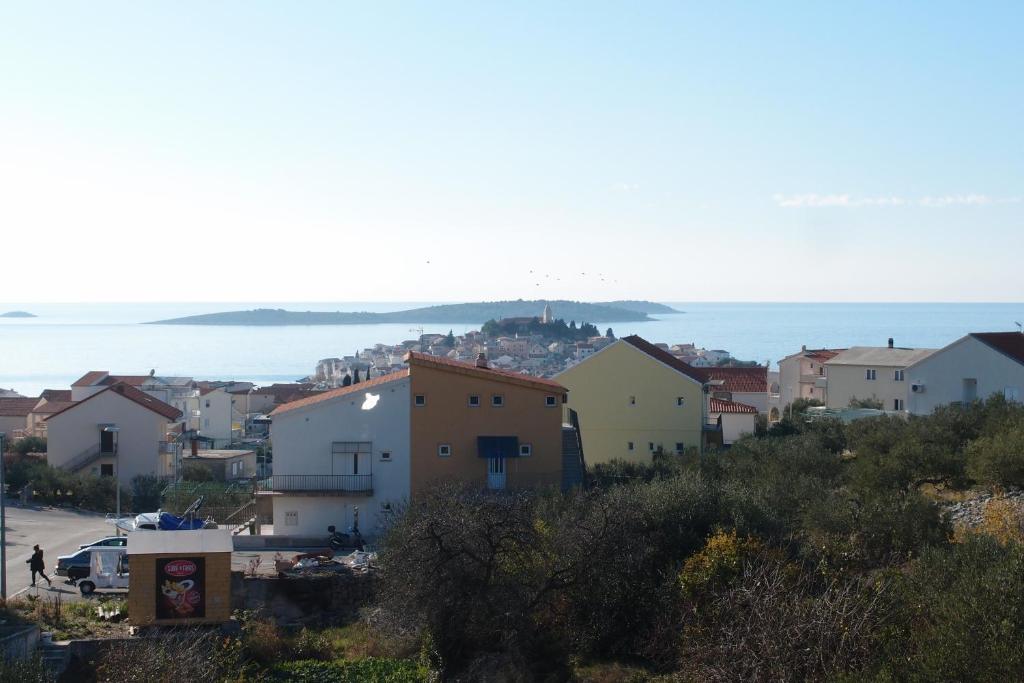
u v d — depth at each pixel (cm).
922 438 4941
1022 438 3997
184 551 2959
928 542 2920
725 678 2197
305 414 4816
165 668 2455
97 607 3111
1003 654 1786
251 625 3019
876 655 2041
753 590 2375
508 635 2812
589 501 3328
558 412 4894
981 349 6956
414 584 2845
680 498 3322
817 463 4816
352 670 2780
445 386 4831
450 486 3859
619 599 2923
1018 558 1992
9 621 2828
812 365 10831
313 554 3794
